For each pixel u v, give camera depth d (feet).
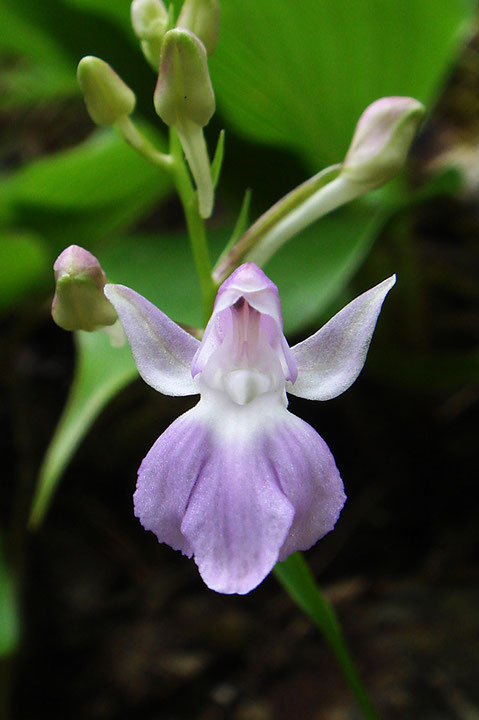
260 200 0.56
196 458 0.37
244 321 0.38
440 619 0.50
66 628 0.55
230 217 0.67
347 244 0.50
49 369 0.69
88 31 0.50
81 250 0.39
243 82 0.50
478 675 0.48
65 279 0.38
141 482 0.37
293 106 0.51
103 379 0.45
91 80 0.40
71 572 0.58
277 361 0.38
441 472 0.57
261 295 0.38
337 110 0.51
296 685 0.50
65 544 0.60
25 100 0.73
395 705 0.48
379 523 0.57
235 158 0.53
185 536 0.36
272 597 0.54
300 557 0.39
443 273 0.63
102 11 0.49
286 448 0.37
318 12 0.47
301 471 0.36
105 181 0.55
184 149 0.40
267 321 0.38
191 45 0.38
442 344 0.62
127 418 0.63
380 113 0.41
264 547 0.36
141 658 0.53
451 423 0.58
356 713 0.48
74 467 0.62
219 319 0.38
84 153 0.52
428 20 0.48
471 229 0.64
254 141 0.52
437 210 0.65
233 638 0.52
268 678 0.51
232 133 0.52
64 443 0.44
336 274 0.48
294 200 0.41
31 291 0.60
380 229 0.51
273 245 0.41
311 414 0.60
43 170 0.52
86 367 0.46
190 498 0.36
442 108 0.69
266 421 0.37
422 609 0.51
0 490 0.63
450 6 0.48
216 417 0.37
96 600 0.57
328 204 0.41
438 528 0.56
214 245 0.55
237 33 0.48
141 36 0.41
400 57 0.49
